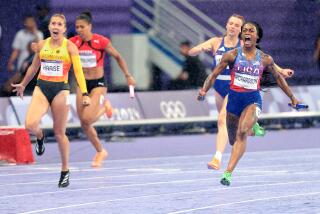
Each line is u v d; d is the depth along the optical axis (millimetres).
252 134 25719
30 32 43438
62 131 25531
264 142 41750
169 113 45125
